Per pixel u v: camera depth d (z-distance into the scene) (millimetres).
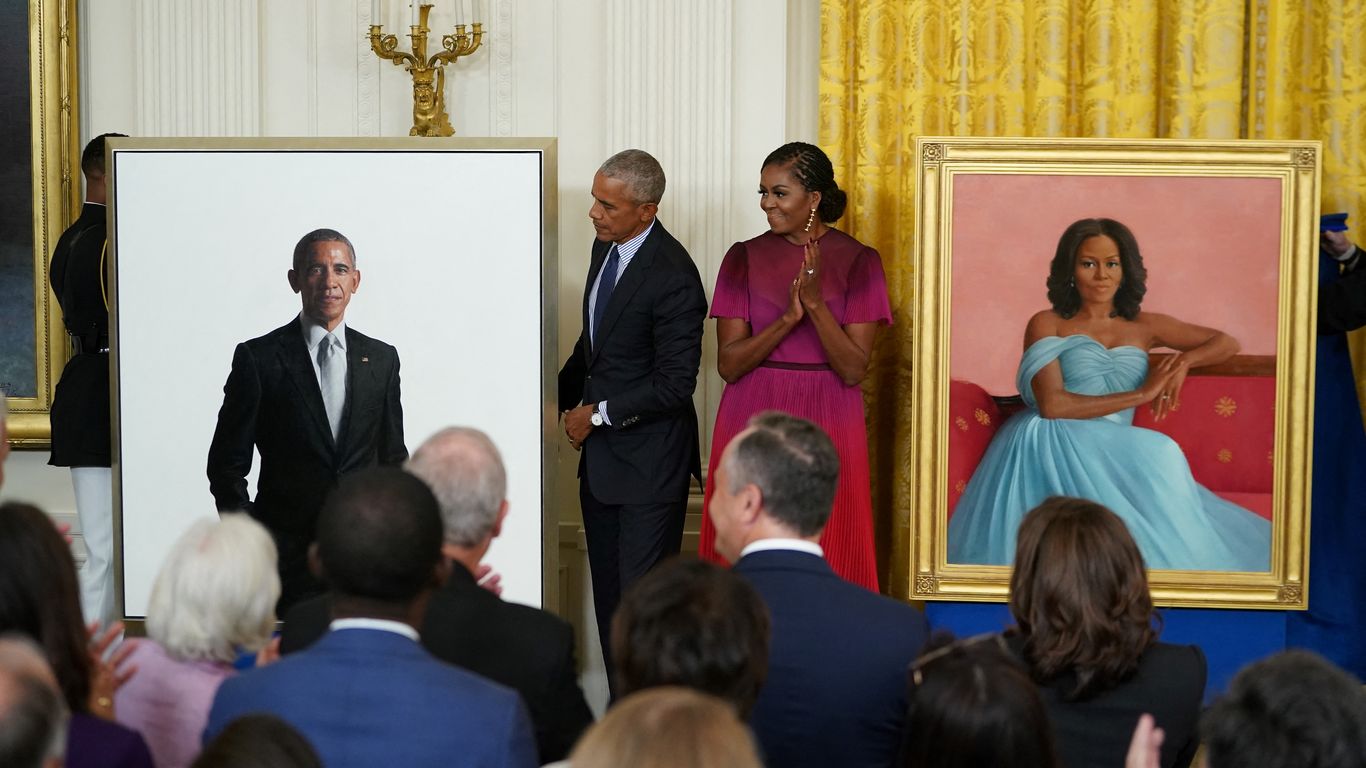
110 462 5309
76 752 2156
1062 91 5324
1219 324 4582
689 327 4879
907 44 5375
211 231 4797
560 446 5727
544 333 4797
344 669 2135
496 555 4840
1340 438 5023
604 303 5000
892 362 5480
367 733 2098
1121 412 4602
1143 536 4586
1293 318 4562
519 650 2557
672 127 5617
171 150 4773
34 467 5883
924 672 2094
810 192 4797
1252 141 4551
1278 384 4570
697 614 2057
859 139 5402
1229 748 1811
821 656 2508
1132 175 4590
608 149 5645
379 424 4836
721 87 5602
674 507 4992
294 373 4828
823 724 2498
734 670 2055
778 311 4824
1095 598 2566
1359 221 5293
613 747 1390
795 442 2668
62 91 5719
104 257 5289
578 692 2617
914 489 4676
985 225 4633
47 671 1623
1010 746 1890
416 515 2201
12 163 5738
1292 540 4578
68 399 5312
